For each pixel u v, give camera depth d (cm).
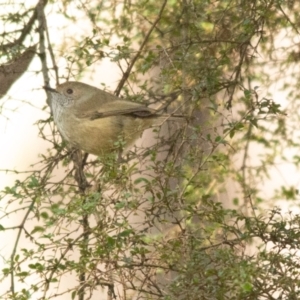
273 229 855
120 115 1080
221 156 1030
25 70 1052
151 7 1105
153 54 1023
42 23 1027
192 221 1005
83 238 866
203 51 1002
